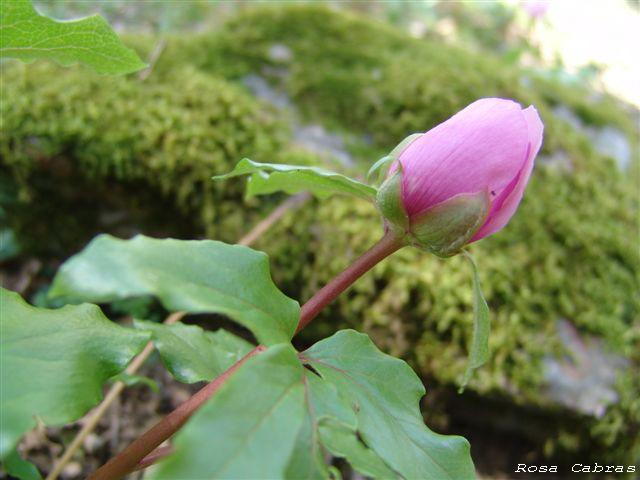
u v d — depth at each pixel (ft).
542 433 1.06
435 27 2.83
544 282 1.11
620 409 1.05
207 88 1.19
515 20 3.18
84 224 1.12
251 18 1.44
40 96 1.08
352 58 1.37
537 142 0.47
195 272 0.36
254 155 1.11
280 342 0.38
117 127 1.07
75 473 0.85
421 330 1.02
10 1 0.48
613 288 1.17
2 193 1.07
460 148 0.46
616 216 1.28
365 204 1.08
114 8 1.84
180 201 1.09
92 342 0.41
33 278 1.09
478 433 1.08
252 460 0.30
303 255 1.05
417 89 1.30
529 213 1.18
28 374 0.37
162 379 1.02
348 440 0.46
